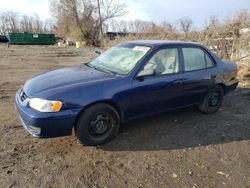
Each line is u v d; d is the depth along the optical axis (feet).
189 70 15.75
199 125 15.98
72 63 52.85
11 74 34.19
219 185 10.41
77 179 10.44
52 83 12.62
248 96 22.24
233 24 36.29
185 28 51.55
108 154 12.35
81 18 149.48
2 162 11.37
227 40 35.09
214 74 16.93
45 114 11.32
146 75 13.60
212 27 38.96
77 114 11.93
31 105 11.68
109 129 13.21
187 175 10.98
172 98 15.06
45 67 43.96
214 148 13.33
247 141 14.23
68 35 155.63
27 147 12.71
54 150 12.52
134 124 15.64
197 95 16.44
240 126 16.10
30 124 11.51
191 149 13.12
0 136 13.73
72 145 13.02
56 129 11.64
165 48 14.92
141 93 13.65
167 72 14.73
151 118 16.63
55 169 11.03
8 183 10.02
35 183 10.09
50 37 156.15
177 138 14.20
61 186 9.99
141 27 72.18
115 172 11.00
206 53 16.99
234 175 11.09
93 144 12.84
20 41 148.56
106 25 148.05
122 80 13.10
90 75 13.57
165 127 15.48
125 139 13.80
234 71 18.58
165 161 11.97
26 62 51.19
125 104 13.28
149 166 11.53
